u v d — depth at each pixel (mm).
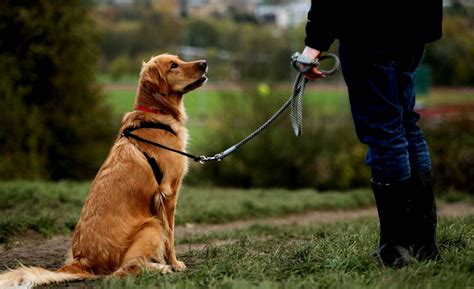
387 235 4969
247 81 21688
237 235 9359
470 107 19797
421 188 4934
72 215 9969
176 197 5973
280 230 9930
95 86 19000
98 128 18875
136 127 5926
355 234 6766
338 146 21156
